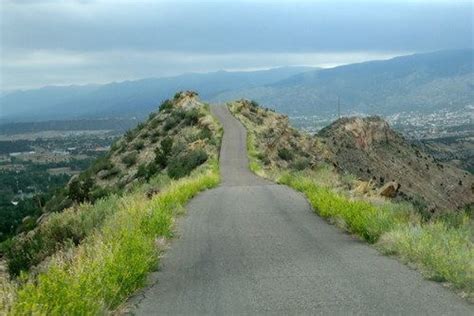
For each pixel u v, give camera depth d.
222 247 10.84
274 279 8.16
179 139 60.09
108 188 43.19
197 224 13.90
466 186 114.75
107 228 11.73
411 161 124.19
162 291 7.79
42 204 58.94
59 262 8.86
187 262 9.63
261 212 15.79
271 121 82.12
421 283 7.59
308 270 8.62
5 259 17.05
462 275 7.44
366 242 10.84
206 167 40.16
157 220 12.12
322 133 116.88
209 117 66.44
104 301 6.84
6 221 79.31
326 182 23.72
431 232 10.04
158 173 43.19
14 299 6.14
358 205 13.02
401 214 12.65
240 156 49.22
